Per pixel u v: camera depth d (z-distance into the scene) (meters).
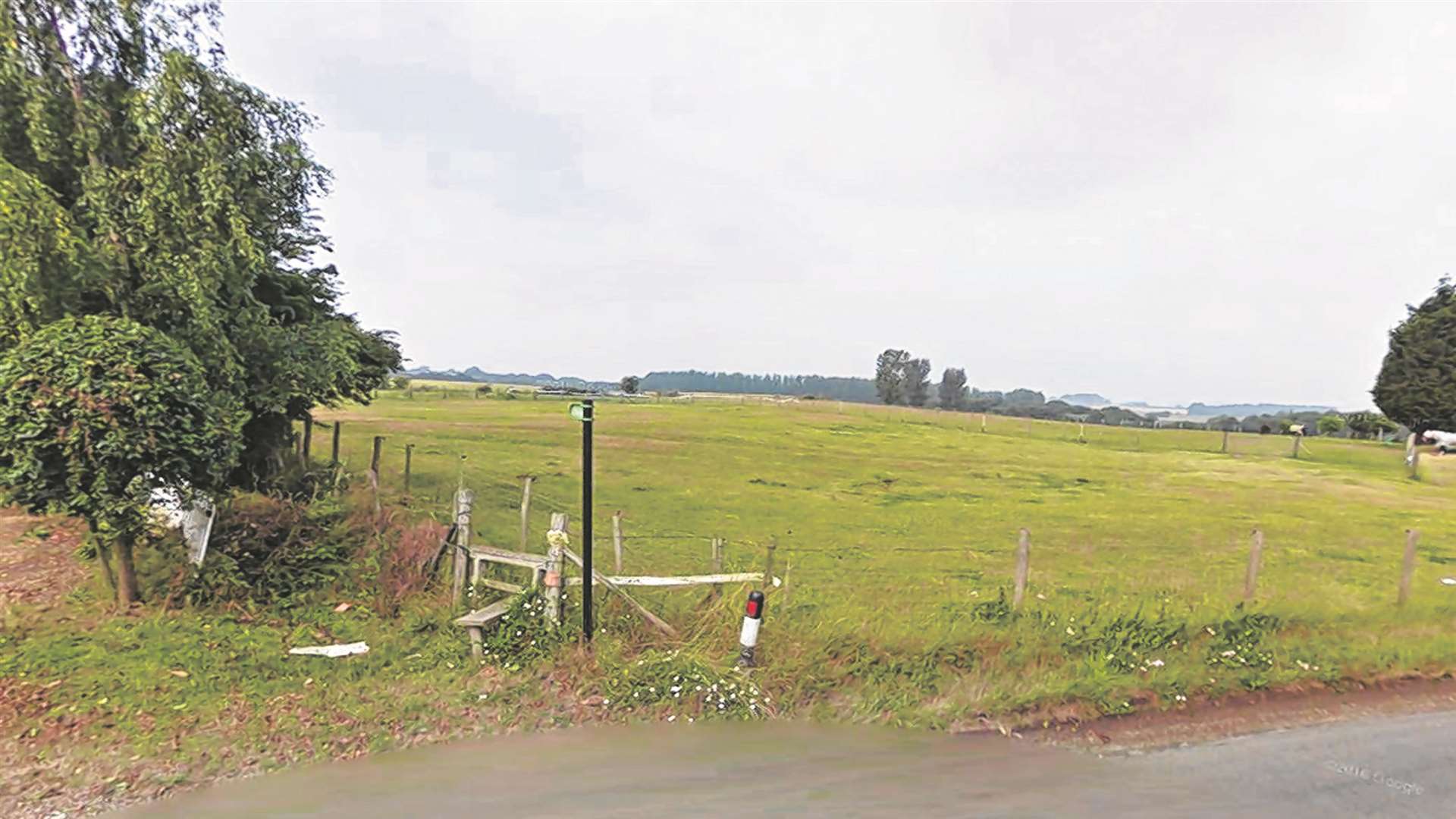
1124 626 7.62
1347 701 6.34
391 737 5.37
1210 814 4.48
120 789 4.59
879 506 19.92
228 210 8.23
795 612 8.00
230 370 8.18
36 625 7.16
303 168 9.77
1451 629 8.41
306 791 4.64
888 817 4.42
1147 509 20.38
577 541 13.09
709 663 6.51
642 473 24.81
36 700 5.65
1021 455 37.16
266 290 10.73
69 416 6.30
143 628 7.09
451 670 6.51
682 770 4.99
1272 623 8.07
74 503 6.47
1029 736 5.57
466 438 32.97
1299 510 20.70
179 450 6.86
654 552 12.59
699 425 47.38
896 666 6.69
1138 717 5.92
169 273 7.77
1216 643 7.36
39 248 7.04
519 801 4.57
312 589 8.34
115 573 8.31
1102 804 4.61
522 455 27.84
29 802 4.42
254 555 8.92
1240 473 30.83
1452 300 37.53
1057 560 13.15
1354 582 11.78
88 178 7.69
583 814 4.43
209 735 5.29
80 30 8.10
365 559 8.96
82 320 7.01
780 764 5.09
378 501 11.66
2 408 6.20
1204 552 14.20
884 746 5.39
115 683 5.98
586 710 5.88
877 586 10.42
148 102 7.62
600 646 6.79
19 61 7.54
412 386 73.56
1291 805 4.62
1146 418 75.06
